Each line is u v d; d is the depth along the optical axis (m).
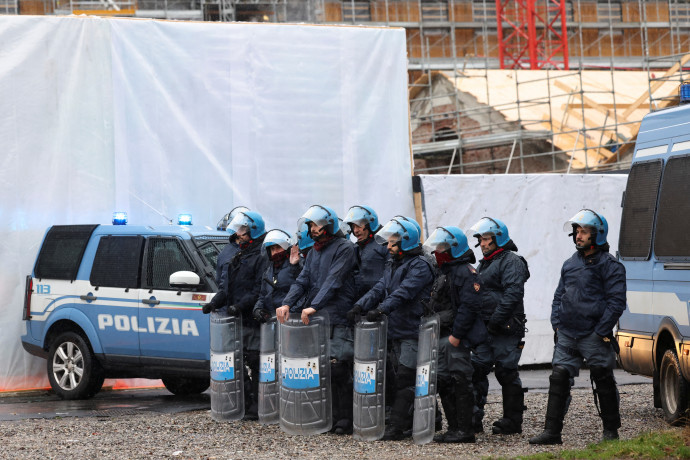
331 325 11.84
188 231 15.32
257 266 13.00
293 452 10.56
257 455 10.41
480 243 12.05
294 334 11.73
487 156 39.25
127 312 15.12
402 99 20.42
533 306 20.66
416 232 11.20
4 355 17.39
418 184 20.27
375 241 11.98
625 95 37.47
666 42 75.06
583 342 10.88
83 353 15.55
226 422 12.85
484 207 20.47
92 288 15.54
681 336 12.45
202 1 59.44
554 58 70.06
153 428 12.41
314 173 19.75
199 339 14.39
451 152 40.78
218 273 13.41
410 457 10.02
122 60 18.72
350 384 11.90
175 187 18.89
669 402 12.80
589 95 37.00
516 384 11.84
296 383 11.72
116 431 12.20
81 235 15.95
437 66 68.81
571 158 32.94
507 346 11.79
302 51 19.78
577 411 13.96
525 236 20.69
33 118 18.08
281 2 62.06
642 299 13.68
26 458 10.47
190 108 19.08
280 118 19.58
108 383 17.73
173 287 14.73
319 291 11.62
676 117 13.42
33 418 13.46
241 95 19.38
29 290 16.17
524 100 36.00
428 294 11.23
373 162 20.14
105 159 18.52
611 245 21.30
